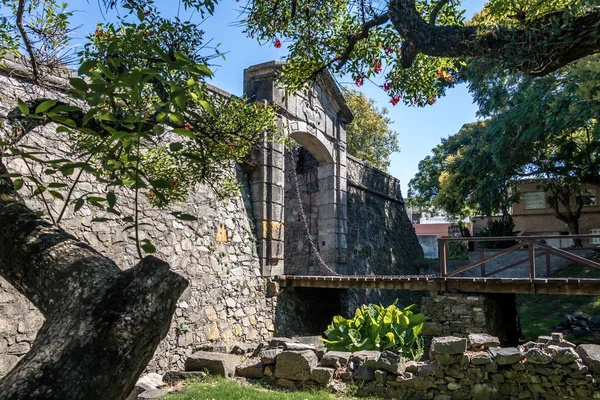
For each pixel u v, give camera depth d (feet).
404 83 15.29
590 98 35.86
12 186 6.40
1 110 14.16
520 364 15.96
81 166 5.59
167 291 4.54
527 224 72.02
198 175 14.75
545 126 42.09
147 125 8.19
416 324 21.74
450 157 55.21
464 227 60.49
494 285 24.79
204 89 8.91
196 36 10.61
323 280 30.04
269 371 18.88
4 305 17.16
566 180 51.34
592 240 67.05
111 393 4.13
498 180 48.80
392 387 17.06
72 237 5.61
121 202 22.25
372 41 14.48
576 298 43.32
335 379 17.85
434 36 9.34
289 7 14.64
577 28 7.76
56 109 5.32
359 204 47.39
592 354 15.55
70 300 4.56
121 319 4.31
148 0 10.39
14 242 5.27
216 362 19.40
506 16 11.41
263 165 30.81
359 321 21.63
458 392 16.33
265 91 31.81
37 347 4.27
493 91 48.78
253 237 30.17
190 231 25.71
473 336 18.26
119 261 21.52
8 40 11.71
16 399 3.82
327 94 39.19
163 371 22.53
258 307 29.43
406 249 56.39
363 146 73.05
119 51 7.82
